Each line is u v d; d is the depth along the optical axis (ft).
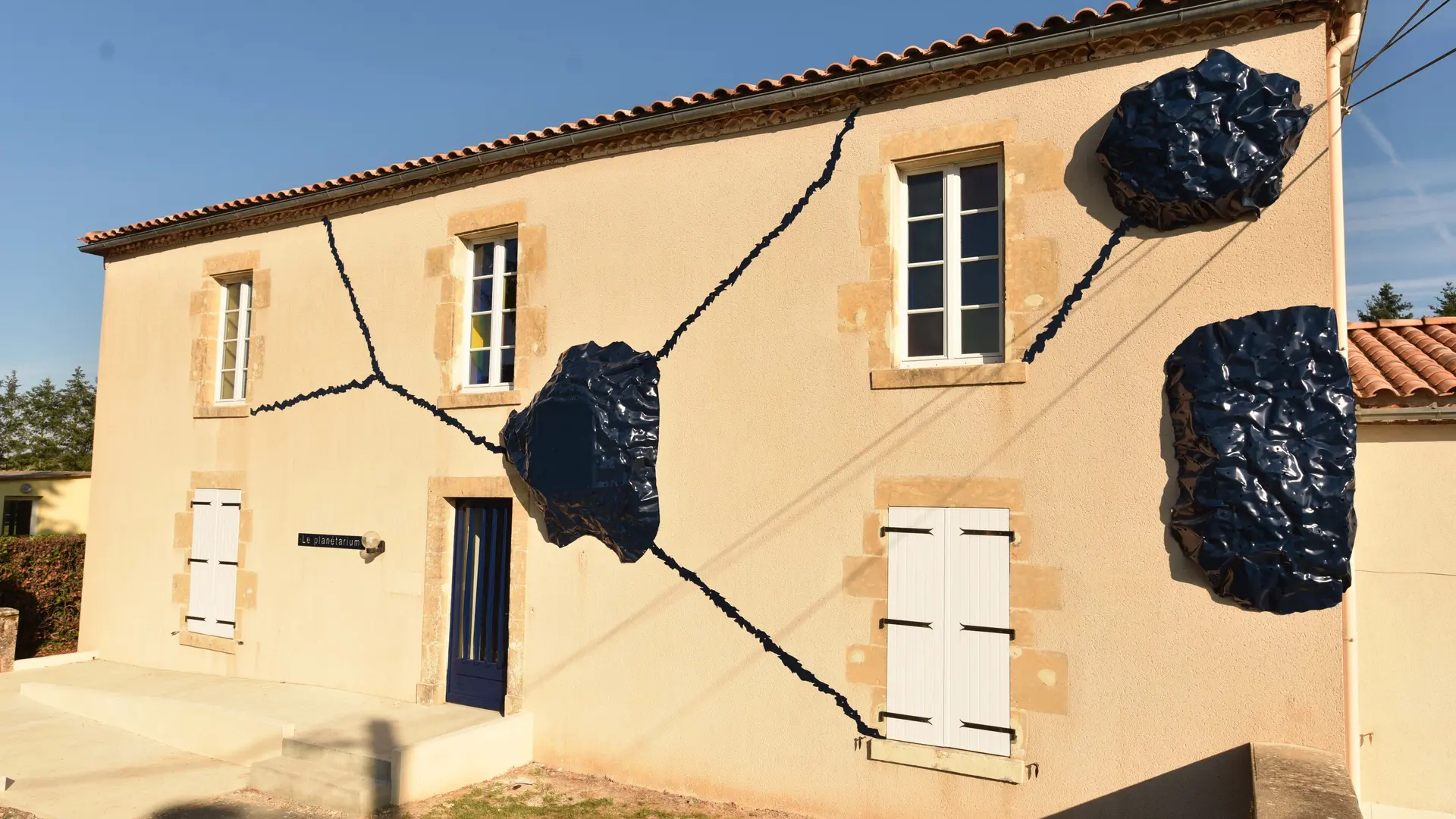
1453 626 19.97
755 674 22.25
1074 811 18.66
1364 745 20.35
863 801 20.66
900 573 20.75
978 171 21.49
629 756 23.85
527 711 25.61
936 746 20.01
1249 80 18.21
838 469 21.70
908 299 22.03
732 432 23.15
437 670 27.48
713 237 23.94
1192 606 18.13
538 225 26.86
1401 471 20.58
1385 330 25.26
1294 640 17.37
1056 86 20.10
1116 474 18.95
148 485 35.40
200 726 27.02
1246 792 17.35
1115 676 18.58
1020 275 20.08
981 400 20.27
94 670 33.65
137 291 36.94
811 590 21.76
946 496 20.39
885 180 21.74
